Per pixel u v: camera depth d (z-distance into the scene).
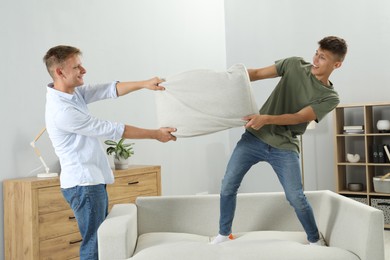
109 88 2.95
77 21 4.75
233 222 3.29
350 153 6.01
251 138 2.88
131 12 5.42
